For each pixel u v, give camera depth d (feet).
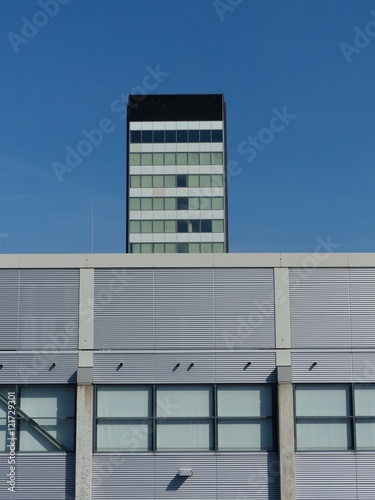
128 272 113.50
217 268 113.80
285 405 109.19
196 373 111.65
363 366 112.06
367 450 110.32
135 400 111.34
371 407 111.55
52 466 109.60
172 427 111.04
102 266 113.50
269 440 110.73
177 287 113.39
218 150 457.27
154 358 111.96
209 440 110.73
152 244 449.48
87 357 111.45
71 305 112.78
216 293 113.29
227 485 109.40
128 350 111.86
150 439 110.52
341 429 110.93
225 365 111.86
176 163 456.04
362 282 113.80
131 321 112.57
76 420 108.88
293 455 108.27
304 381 111.34
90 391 109.19
